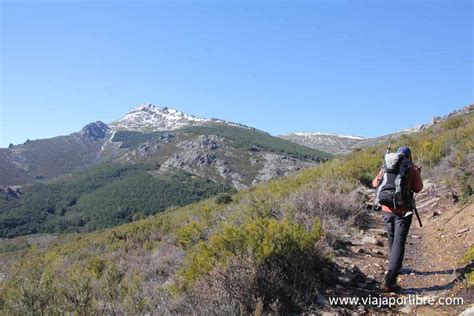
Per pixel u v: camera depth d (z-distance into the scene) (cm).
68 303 495
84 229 17050
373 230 872
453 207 938
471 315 418
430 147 1575
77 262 1407
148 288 597
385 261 673
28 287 501
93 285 612
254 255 534
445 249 689
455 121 2306
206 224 1005
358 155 2144
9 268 927
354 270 618
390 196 591
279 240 556
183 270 645
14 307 489
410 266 649
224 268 507
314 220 733
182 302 480
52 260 1200
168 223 2003
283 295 505
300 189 1077
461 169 1084
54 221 18488
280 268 535
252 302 481
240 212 926
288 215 812
